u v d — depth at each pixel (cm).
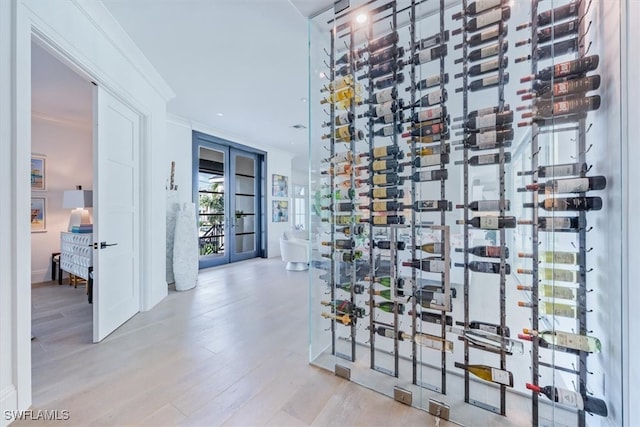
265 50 268
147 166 307
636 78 109
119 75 252
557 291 145
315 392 169
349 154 200
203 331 255
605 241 129
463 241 167
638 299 109
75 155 452
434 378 175
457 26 177
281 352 217
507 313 159
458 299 168
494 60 155
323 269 213
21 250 151
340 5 193
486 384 165
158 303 335
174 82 335
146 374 186
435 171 171
